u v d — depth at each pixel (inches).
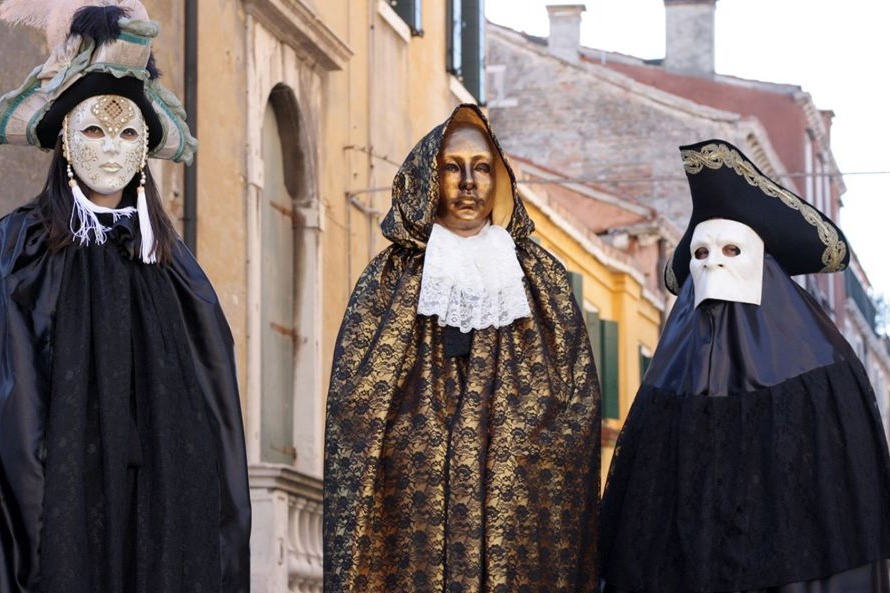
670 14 1806.1
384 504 397.4
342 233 807.1
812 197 1884.8
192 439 362.0
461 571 392.2
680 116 1627.7
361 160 831.7
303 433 759.7
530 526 396.5
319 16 775.7
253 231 710.5
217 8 687.7
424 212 410.0
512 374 404.5
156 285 367.9
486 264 409.4
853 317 2090.3
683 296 425.1
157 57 651.5
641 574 408.8
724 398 408.5
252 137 713.6
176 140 375.9
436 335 408.5
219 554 362.6
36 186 565.6
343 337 405.7
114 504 348.8
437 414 402.0
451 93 976.9
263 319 733.3
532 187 1310.3
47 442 347.6
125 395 355.9
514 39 1663.4
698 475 406.6
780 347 410.0
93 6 363.3
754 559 399.2
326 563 395.9
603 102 1640.0
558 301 414.3
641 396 420.2
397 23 879.1
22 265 358.3
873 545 399.2
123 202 369.7
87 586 343.3
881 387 2341.3
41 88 365.1
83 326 356.5
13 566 343.3
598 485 408.8
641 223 1469.0
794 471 401.4
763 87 1817.2
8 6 367.6
